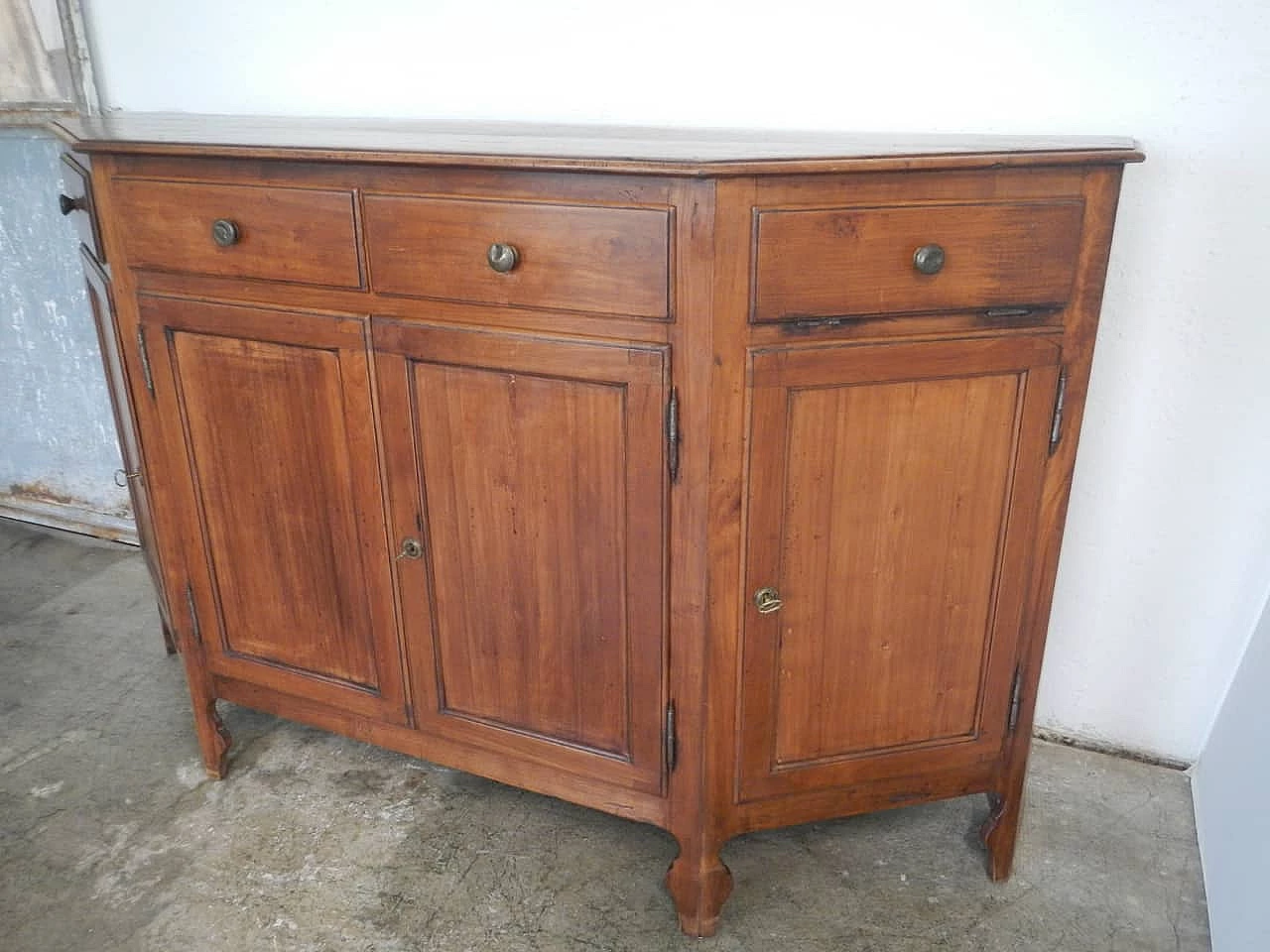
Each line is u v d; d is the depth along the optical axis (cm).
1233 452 151
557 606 131
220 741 166
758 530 118
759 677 126
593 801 140
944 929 139
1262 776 136
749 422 112
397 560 139
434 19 172
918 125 151
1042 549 127
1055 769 171
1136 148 123
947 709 135
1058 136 139
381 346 126
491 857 151
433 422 128
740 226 104
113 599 226
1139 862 151
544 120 171
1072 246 113
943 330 114
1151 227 144
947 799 151
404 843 154
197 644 160
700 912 136
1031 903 143
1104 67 140
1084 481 161
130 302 141
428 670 144
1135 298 149
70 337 232
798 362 111
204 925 139
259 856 151
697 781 130
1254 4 131
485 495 129
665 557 121
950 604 128
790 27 152
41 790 165
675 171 100
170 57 195
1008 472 122
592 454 120
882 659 130
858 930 138
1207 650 163
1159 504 158
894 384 115
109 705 188
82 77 200
